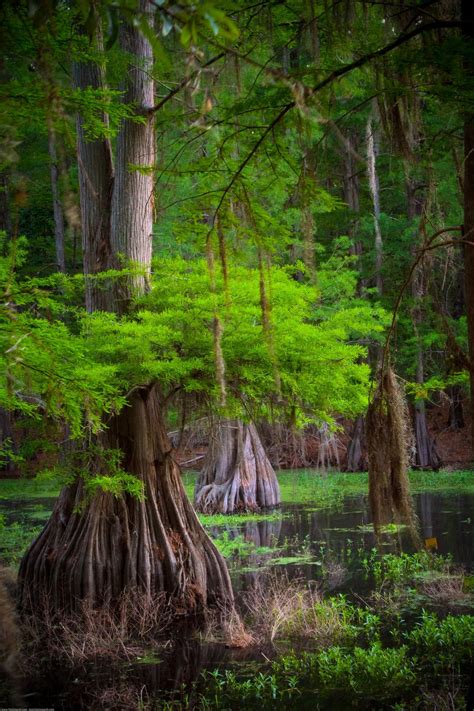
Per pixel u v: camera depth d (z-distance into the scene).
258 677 9.22
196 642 10.78
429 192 6.17
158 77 12.56
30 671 9.58
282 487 28.88
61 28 5.20
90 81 11.62
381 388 5.80
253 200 5.11
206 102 2.65
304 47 5.34
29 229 28.09
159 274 12.05
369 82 5.78
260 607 11.85
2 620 2.99
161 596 12.01
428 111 6.96
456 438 37.22
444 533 17.58
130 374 10.98
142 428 12.46
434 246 5.45
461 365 5.64
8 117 3.28
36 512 23.61
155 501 12.50
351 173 30.89
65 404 6.26
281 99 4.43
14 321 5.16
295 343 10.77
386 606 11.77
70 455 11.37
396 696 8.30
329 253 28.55
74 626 11.29
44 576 12.05
